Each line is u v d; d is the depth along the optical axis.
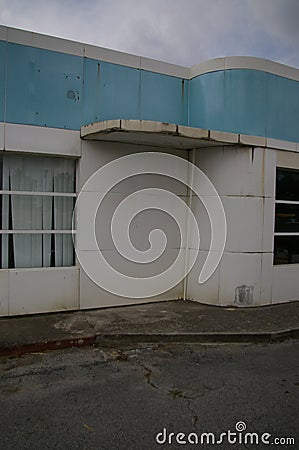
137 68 7.29
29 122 6.45
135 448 3.17
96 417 3.61
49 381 4.36
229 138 7.04
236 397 4.05
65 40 6.68
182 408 3.81
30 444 3.19
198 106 7.68
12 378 4.42
